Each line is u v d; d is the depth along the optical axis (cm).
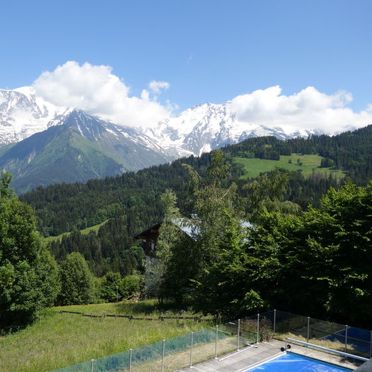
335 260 2914
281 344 2661
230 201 4488
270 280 3111
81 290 8862
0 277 4206
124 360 1952
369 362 1239
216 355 2425
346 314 2848
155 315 4297
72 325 4372
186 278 4525
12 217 4588
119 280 9888
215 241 4275
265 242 3325
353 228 2914
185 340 2270
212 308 3391
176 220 4741
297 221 3319
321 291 2930
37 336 3916
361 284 2809
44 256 5069
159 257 5003
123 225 19712
